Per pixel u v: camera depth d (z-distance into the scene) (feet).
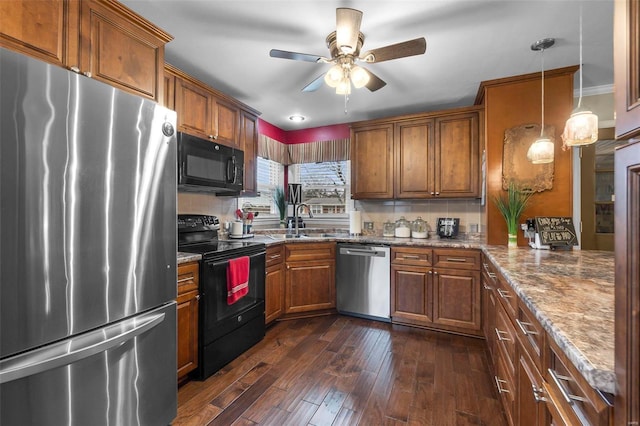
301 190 13.20
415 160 10.86
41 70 3.52
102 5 4.62
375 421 5.39
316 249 10.68
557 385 2.72
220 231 10.34
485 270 8.14
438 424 5.30
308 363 7.43
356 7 5.70
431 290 9.52
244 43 6.98
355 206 12.86
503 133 8.54
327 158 13.34
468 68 8.09
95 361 4.11
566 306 3.18
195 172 7.59
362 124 11.64
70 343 3.76
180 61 7.79
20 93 3.35
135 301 4.60
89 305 4.00
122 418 4.45
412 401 5.94
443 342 8.62
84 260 3.94
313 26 6.32
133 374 4.61
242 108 9.71
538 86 8.25
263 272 8.98
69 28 4.22
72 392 3.85
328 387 6.41
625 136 1.67
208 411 5.66
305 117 12.37
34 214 3.47
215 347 7.03
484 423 5.32
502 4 5.60
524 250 7.54
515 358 4.38
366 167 11.64
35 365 3.37
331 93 9.89
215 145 8.25
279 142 13.70
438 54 7.38
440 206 11.40
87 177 3.96
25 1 3.76
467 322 9.04
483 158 9.37
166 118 5.12
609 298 3.46
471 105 10.98
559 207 8.09
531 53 7.31
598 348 2.20
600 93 9.16
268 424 5.31
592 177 10.38
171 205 5.22
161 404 5.08
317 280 10.66
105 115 4.17
